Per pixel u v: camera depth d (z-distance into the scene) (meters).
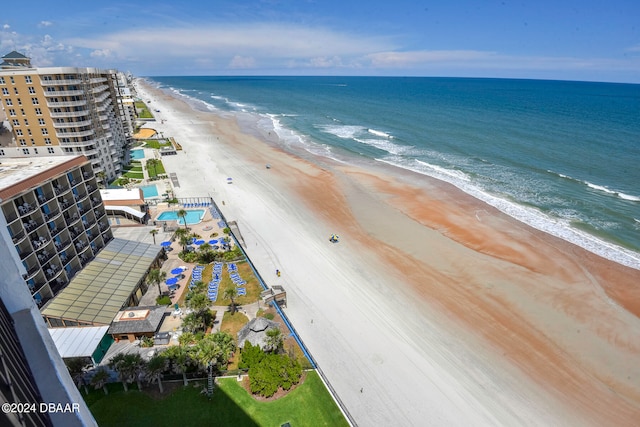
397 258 56.00
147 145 121.38
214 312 42.91
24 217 38.75
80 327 37.06
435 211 70.75
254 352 35.06
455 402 33.81
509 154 102.88
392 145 118.12
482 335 41.53
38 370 9.22
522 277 51.22
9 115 69.06
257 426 29.97
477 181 84.25
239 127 153.88
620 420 32.50
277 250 57.81
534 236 61.00
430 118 164.75
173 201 73.25
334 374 36.16
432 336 41.31
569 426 31.97
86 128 74.56
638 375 36.72
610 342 40.59
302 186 84.31
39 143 72.06
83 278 43.41
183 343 34.72
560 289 48.75
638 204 70.62
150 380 32.09
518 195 76.12
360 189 82.00
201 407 31.38
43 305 38.88
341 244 59.97
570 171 88.06
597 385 35.69
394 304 46.25
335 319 43.47
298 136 134.88
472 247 58.56
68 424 9.16
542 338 41.12
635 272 51.59
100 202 51.25
